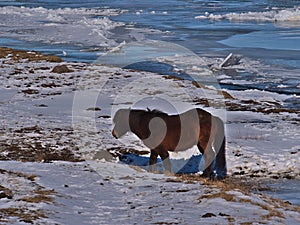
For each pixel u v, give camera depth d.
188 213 13.42
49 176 16.91
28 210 13.18
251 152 23.69
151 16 115.50
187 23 101.38
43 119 29.53
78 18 110.38
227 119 31.08
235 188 16.22
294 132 27.83
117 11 126.38
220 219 12.88
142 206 14.17
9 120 28.97
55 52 68.56
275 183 20.34
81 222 12.62
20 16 113.25
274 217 13.20
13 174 16.69
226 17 110.75
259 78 51.72
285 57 63.00
